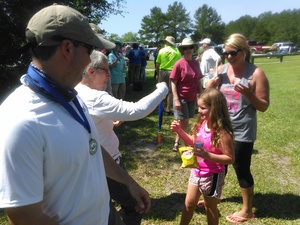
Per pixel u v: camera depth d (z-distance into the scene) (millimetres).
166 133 5953
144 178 4062
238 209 3326
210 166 2469
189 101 4746
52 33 1081
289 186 3846
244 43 2816
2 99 8125
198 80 4727
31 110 1042
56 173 1109
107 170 1768
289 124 6566
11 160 983
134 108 1986
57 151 1081
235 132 2918
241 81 2854
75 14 1139
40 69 1127
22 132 1000
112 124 2336
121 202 2369
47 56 1113
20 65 8375
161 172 4242
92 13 11234
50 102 1109
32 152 1015
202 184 2500
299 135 5809
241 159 2979
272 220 3129
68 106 1147
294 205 3406
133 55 10695
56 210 1156
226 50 2842
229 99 2912
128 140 5535
